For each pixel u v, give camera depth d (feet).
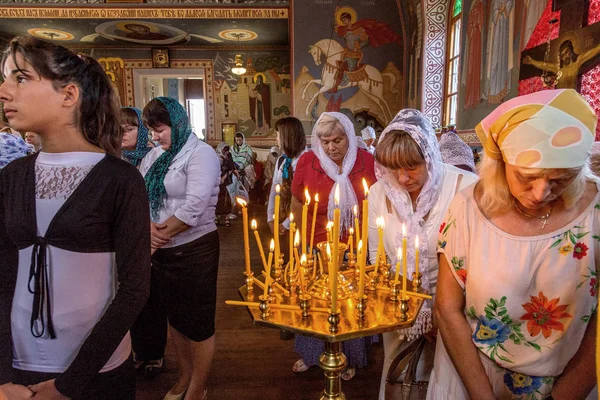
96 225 2.70
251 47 33.63
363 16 23.13
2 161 6.13
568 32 8.38
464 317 3.07
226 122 34.60
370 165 6.48
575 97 2.34
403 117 3.82
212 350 5.53
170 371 7.09
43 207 2.65
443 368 3.35
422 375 4.36
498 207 2.76
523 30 11.41
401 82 23.79
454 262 3.05
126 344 3.18
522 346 2.85
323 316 2.69
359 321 2.56
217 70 34.09
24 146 6.68
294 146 8.59
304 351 6.85
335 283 2.37
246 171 25.82
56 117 2.68
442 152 7.07
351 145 6.24
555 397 2.77
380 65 23.63
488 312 2.88
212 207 5.42
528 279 2.70
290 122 8.59
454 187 3.97
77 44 32.63
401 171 3.77
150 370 6.85
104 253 2.79
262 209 26.63
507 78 12.62
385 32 23.31
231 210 20.54
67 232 2.63
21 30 28.78
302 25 23.21
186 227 4.93
